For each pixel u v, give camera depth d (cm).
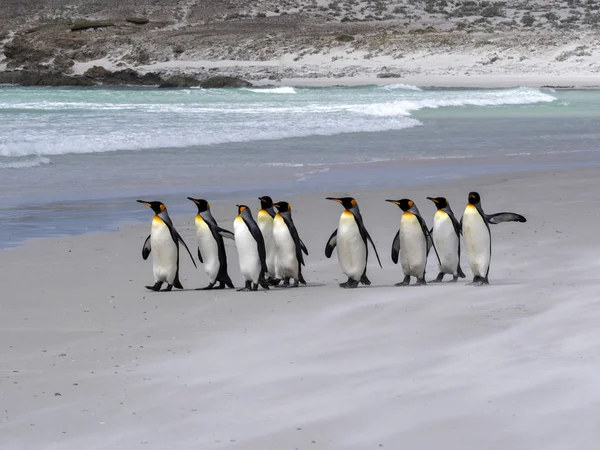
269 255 2222
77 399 1285
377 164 4719
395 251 2164
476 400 1242
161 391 1316
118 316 1809
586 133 6675
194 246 2681
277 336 1625
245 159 4866
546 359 1419
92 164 4556
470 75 19575
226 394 1299
